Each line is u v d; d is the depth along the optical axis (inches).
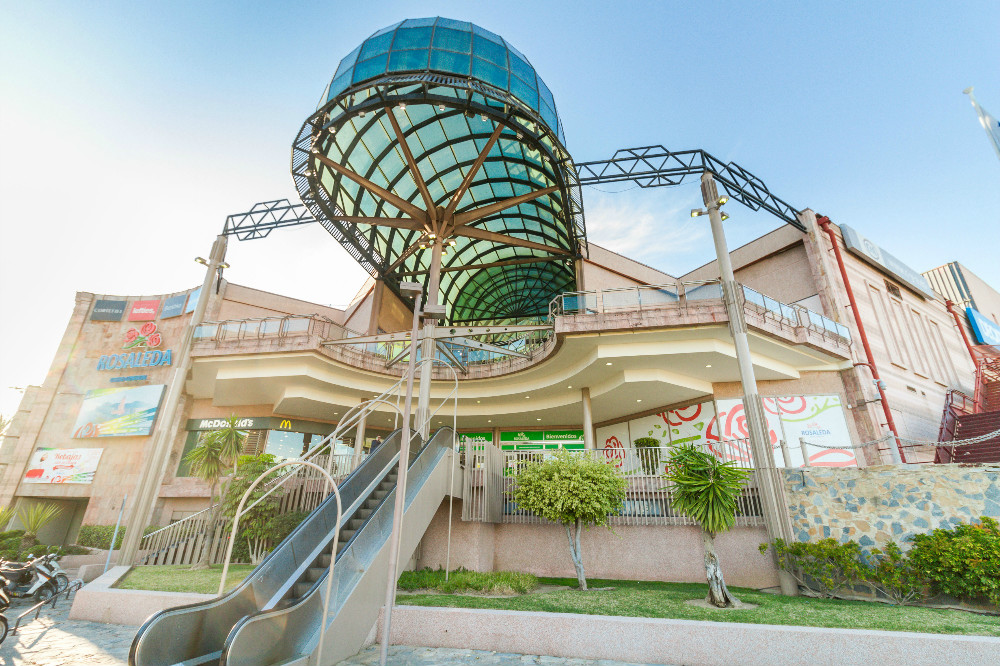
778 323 797.2
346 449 765.3
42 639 372.2
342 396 1098.7
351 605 315.3
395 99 770.2
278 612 259.9
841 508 485.7
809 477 511.8
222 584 283.7
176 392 797.2
